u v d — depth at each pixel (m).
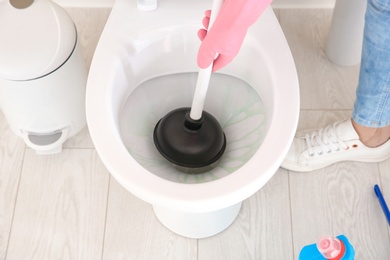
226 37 0.85
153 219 1.38
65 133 1.40
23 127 1.37
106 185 1.42
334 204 1.40
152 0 1.09
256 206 1.40
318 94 1.56
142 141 1.15
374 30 1.09
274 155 0.95
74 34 1.26
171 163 1.14
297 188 1.42
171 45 1.12
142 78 1.15
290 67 1.05
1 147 1.47
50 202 1.40
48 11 1.23
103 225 1.37
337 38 1.53
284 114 0.99
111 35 1.08
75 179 1.43
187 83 1.21
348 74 1.59
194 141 1.09
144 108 1.18
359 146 1.41
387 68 1.14
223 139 1.14
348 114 1.53
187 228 1.32
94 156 1.46
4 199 1.40
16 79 1.20
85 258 1.34
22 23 1.20
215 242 1.35
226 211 1.29
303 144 1.43
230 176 0.93
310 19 1.69
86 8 1.69
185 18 1.10
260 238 1.36
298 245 1.35
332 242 1.05
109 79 1.03
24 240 1.35
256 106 1.14
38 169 1.44
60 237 1.36
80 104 1.38
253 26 1.09
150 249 1.35
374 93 1.21
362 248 1.35
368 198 1.41
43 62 1.20
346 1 1.42
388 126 1.36
